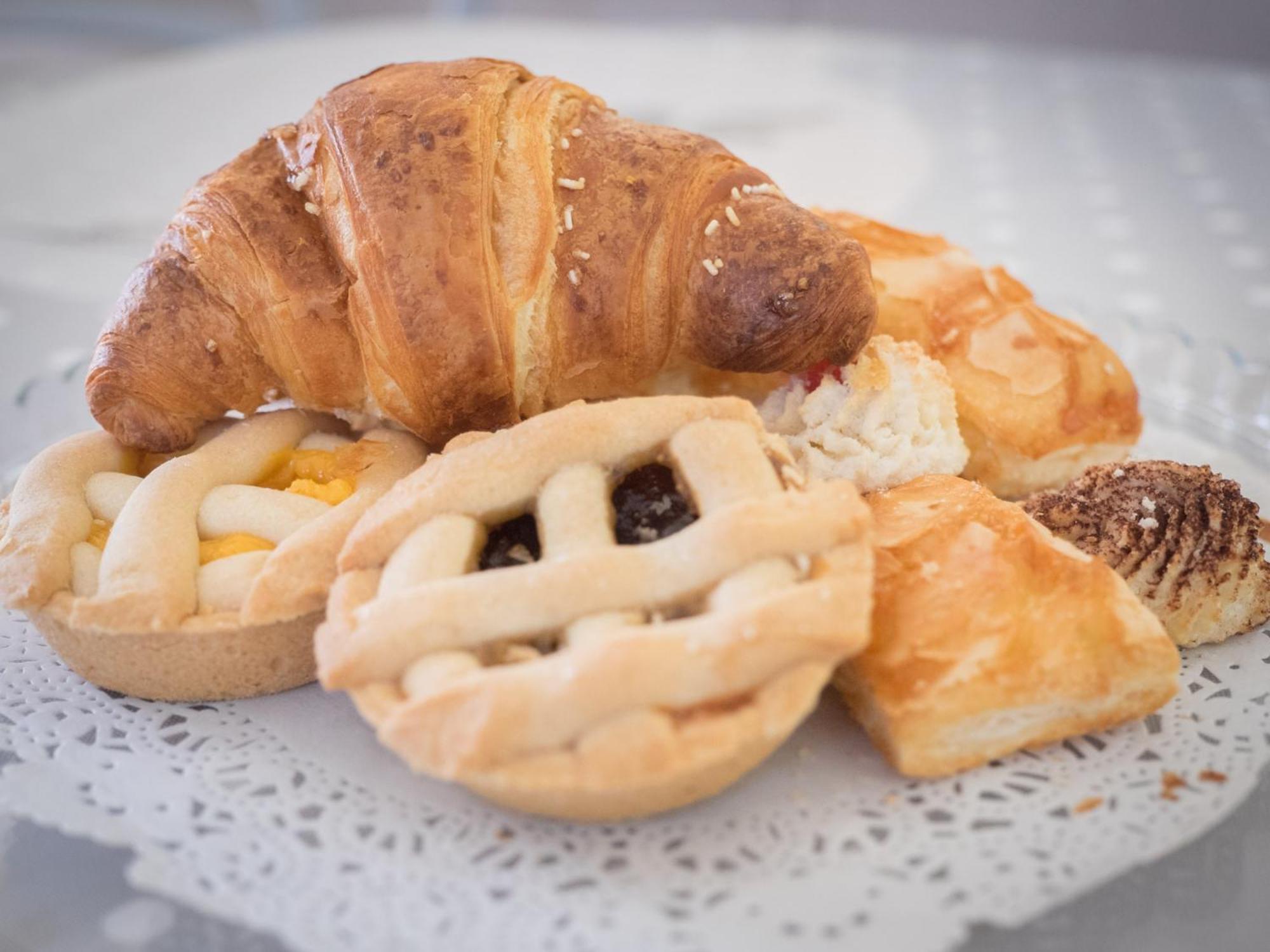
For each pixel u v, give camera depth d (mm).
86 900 175
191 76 511
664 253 225
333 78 487
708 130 439
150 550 202
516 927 164
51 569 201
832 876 171
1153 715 199
